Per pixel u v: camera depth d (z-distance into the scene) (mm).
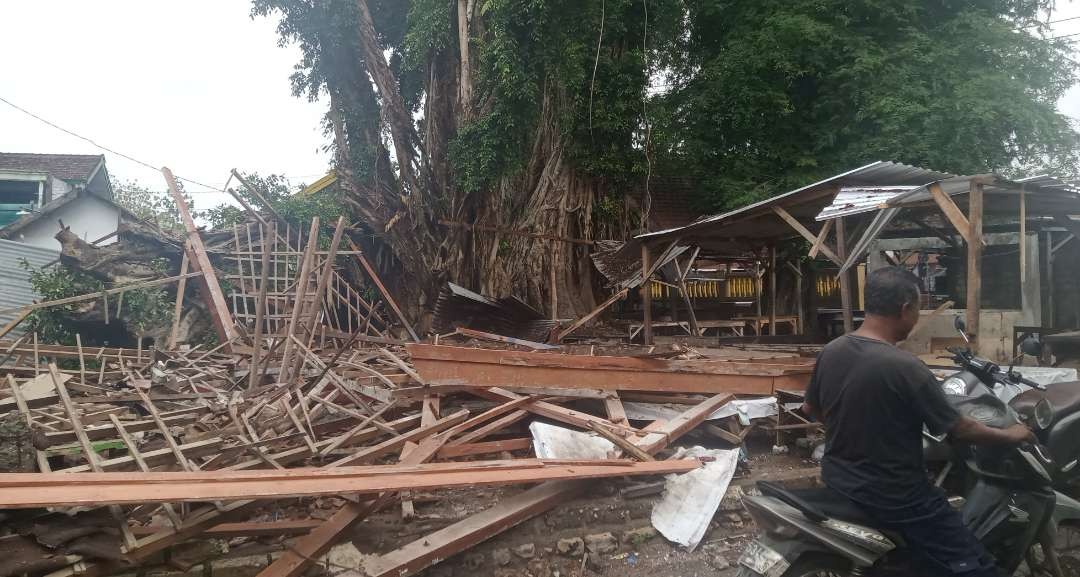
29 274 13203
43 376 5105
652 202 18047
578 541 4051
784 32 14531
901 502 2625
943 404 2588
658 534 4242
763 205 8023
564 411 5059
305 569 3391
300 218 13156
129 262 11047
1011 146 13508
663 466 4305
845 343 2816
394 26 15852
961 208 7727
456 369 4945
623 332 13367
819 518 2691
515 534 4078
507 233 14203
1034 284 10195
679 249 11375
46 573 2979
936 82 13438
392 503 4129
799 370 5672
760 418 5523
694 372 5512
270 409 5086
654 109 15984
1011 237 10477
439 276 14117
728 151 16234
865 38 14383
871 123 14250
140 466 3637
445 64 14250
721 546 4246
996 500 3133
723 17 16766
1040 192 6141
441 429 4785
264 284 6188
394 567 3426
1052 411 3240
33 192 22547
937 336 9656
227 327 8945
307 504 4121
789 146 15375
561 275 14648
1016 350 8609
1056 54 13945
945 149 12891
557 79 13969
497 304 11422
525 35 13406
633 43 16016
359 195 14656
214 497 2934
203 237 11852
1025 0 15164
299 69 15406
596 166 14914
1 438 3701
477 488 4543
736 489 4664
